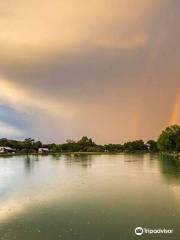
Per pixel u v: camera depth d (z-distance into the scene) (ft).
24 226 113.29
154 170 309.22
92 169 334.24
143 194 166.61
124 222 115.03
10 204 151.43
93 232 105.60
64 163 455.63
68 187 197.47
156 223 113.39
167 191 175.22
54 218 122.52
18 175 284.61
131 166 370.73
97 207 138.31
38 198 163.02
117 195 164.96
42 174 289.74
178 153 617.21
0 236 103.50
